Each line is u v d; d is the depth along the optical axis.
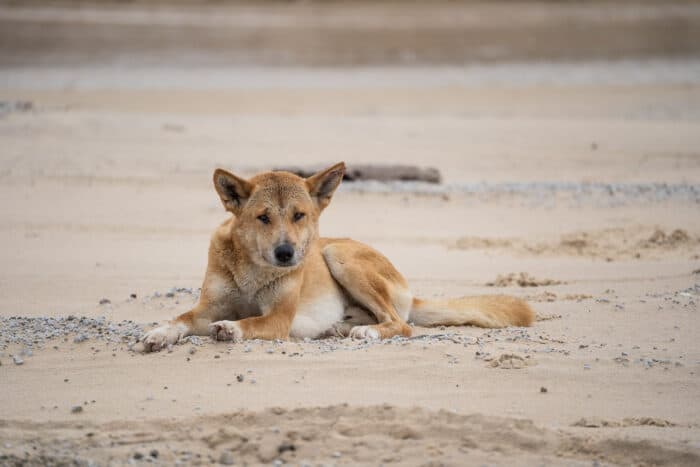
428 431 7.10
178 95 34.88
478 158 24.17
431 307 10.99
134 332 9.77
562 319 10.96
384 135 27.22
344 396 7.90
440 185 20.59
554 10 79.00
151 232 16.34
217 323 9.38
